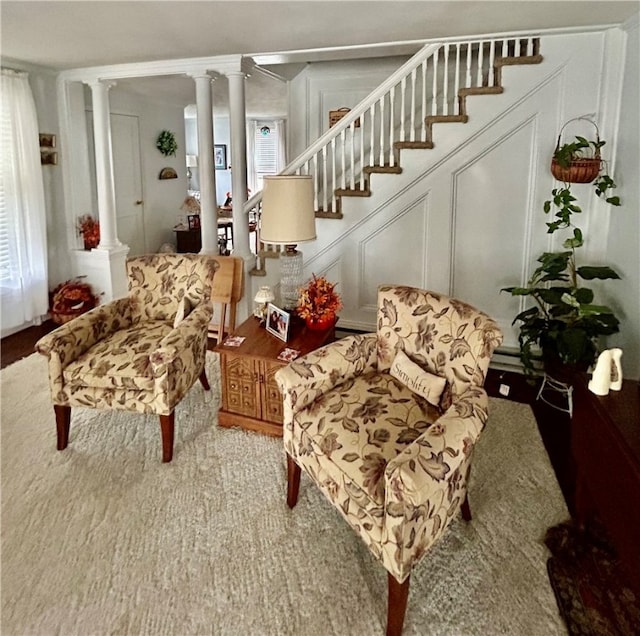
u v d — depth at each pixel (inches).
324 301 113.1
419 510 61.7
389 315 90.7
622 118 124.9
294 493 88.2
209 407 122.5
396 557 61.5
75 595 71.9
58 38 133.6
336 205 158.7
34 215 175.0
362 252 161.0
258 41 137.6
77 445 107.2
